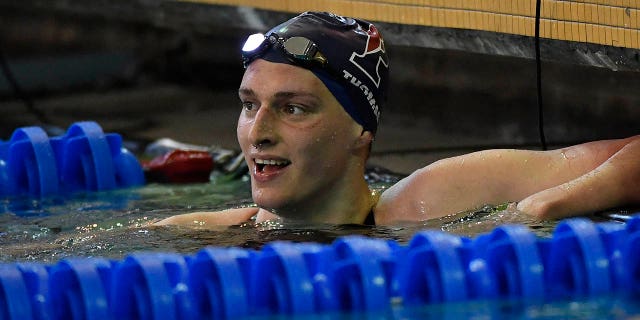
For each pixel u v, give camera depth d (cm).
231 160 1179
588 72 1143
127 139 1462
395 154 1230
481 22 1068
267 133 757
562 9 982
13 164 1084
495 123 1266
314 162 769
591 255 604
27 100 1786
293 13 1293
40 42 1911
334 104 772
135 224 855
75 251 743
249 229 795
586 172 820
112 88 1853
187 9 1557
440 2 1112
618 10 927
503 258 605
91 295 572
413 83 1391
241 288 580
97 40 1891
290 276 582
